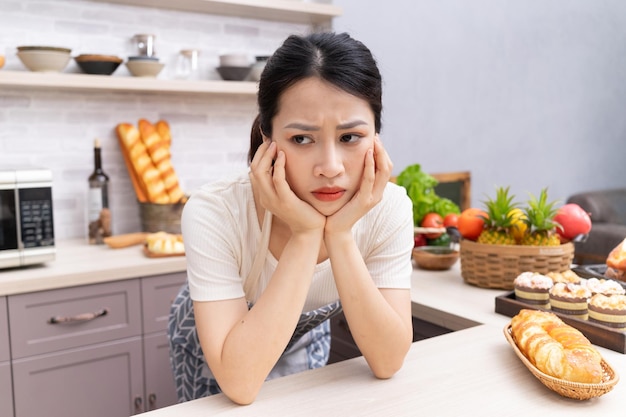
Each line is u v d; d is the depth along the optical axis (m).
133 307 2.25
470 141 3.97
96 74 2.54
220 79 3.11
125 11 2.83
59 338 2.10
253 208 1.11
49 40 2.65
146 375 2.30
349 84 0.91
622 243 1.55
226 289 1.04
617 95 4.89
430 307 1.51
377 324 1.02
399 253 1.16
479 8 3.93
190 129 3.05
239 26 3.15
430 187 2.29
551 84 4.42
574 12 4.52
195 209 1.09
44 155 2.68
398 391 0.98
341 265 1.03
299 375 1.06
